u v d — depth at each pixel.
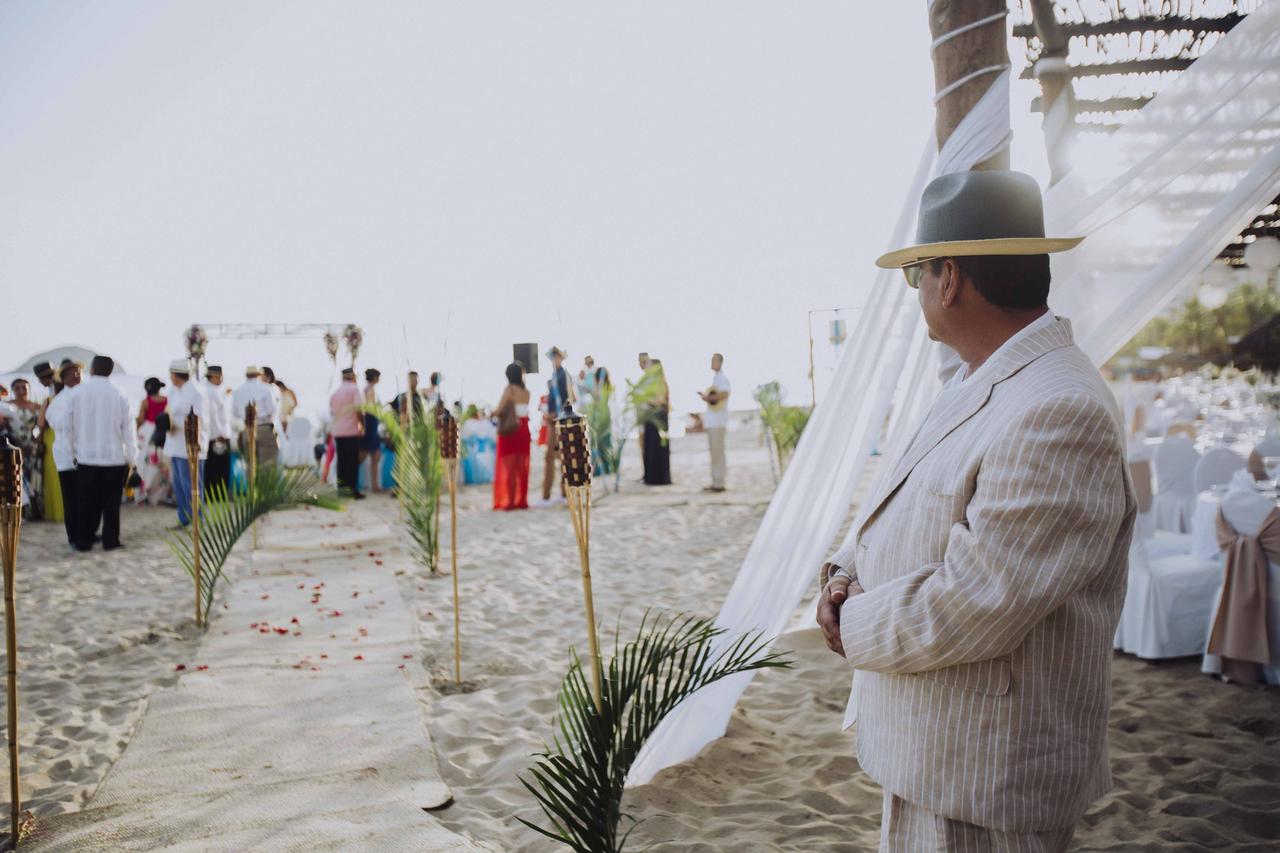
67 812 3.25
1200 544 4.68
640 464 16.25
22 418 10.79
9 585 3.15
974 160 2.85
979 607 1.34
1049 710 1.41
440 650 5.23
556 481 13.75
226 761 3.63
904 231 3.28
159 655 5.21
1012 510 1.33
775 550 3.49
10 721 3.12
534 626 5.68
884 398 3.41
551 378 11.36
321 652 5.16
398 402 12.41
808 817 3.07
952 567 1.39
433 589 6.81
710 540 8.40
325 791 3.32
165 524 10.41
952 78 2.91
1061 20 3.75
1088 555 1.32
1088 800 1.46
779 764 3.53
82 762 3.74
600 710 2.41
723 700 3.59
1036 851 1.41
